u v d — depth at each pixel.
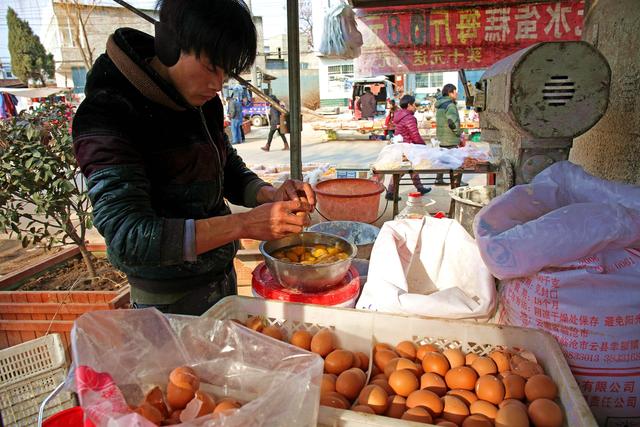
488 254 1.26
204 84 1.23
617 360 1.20
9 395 2.00
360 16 4.24
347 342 1.31
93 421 0.76
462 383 1.13
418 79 21.53
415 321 1.26
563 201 1.46
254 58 1.20
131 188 1.16
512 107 1.60
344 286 1.46
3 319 2.57
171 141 1.33
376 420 0.89
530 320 1.28
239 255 3.20
